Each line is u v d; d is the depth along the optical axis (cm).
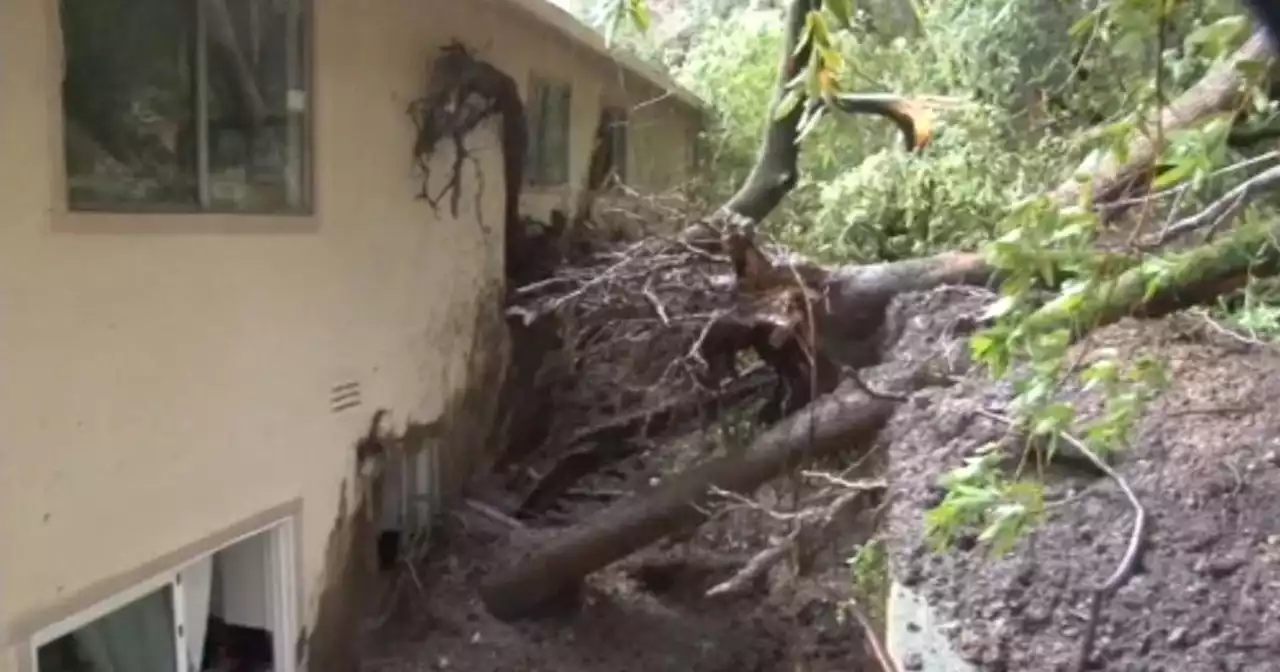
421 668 614
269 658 577
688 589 670
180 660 498
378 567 684
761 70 1387
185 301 485
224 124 520
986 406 469
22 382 396
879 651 377
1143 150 337
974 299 591
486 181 827
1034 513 253
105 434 438
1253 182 279
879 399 543
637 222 1071
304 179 590
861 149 1043
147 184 470
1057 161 801
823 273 636
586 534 626
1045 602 341
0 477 387
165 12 477
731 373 702
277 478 562
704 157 1441
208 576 540
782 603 602
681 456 725
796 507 566
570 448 774
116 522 445
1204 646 306
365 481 658
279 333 561
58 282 412
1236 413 440
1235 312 553
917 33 1120
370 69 650
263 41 551
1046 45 1030
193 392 492
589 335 761
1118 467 409
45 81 406
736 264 638
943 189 873
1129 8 200
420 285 725
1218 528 362
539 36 934
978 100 1048
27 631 399
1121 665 305
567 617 655
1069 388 392
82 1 429
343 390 628
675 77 1419
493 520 750
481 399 825
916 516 412
